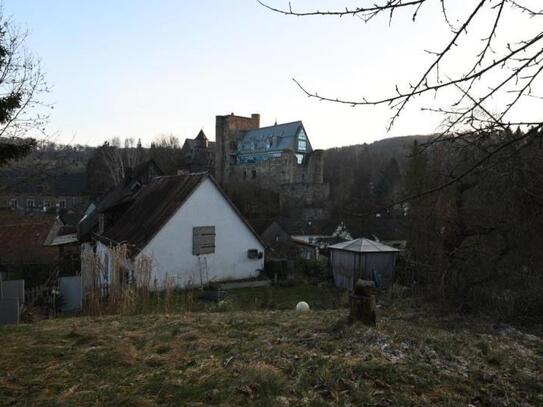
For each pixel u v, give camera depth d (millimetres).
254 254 20359
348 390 4199
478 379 4770
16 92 10539
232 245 19969
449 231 9703
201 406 3803
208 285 18391
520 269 9234
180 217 18594
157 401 3898
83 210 49625
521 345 6570
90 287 11523
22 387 4207
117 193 27703
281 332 6223
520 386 4695
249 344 5574
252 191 50250
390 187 43906
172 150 66312
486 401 4230
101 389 4148
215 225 19469
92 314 10172
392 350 5387
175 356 5195
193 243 18953
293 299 16156
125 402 3857
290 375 4535
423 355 5340
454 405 4027
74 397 3971
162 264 18219
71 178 57688
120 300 10344
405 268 14227
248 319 7410
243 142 61500
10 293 10461
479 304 9156
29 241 23438
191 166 61188
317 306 13961
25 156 10164
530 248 8578
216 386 4191
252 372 4477
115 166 54625
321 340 5688
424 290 11648
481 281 9266
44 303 13875
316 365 4746
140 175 25094
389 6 2498
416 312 9219
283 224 38750
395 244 32031
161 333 6227
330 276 21391
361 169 60375
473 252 9430
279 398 3971
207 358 5047
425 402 4070
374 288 6535
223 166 61438
